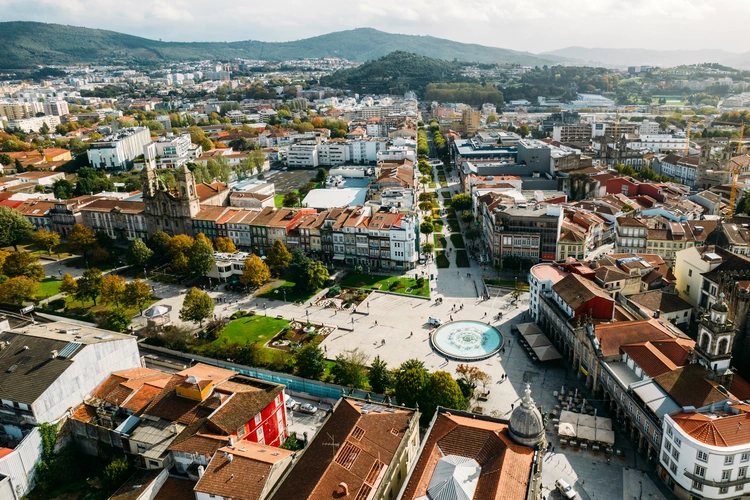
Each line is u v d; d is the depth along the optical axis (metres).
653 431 112.62
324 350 170.12
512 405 137.12
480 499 83.69
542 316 174.75
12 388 122.50
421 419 127.38
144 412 122.69
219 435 110.81
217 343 174.75
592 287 160.88
